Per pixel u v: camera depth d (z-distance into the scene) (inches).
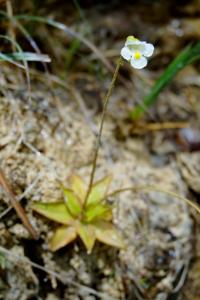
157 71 13.2
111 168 10.6
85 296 9.4
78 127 10.7
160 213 10.3
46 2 12.8
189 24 13.9
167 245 10.1
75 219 9.1
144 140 11.6
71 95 11.3
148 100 11.2
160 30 13.6
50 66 11.7
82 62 12.3
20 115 9.8
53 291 9.2
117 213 10.0
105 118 11.4
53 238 9.0
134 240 9.9
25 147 9.5
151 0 14.0
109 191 10.1
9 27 10.7
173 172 11.2
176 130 12.0
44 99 10.5
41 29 11.9
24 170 9.3
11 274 8.8
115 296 9.5
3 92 9.8
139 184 10.6
